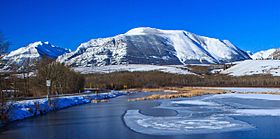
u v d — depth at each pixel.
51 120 28.66
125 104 45.41
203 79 143.38
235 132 22.70
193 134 22.19
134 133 22.62
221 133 22.42
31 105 32.34
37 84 54.56
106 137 21.31
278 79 128.62
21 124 26.30
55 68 57.56
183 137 21.25
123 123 26.98
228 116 30.97
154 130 23.73
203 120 28.33
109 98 60.69
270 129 23.66
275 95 61.56
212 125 25.64
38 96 47.44
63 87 61.38
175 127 24.91
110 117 30.77
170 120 28.52
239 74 173.75
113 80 121.81
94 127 25.06
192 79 142.62
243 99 52.94
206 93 71.12
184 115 32.09
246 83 122.12
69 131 23.42
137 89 103.50
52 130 23.81
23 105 31.34
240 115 31.59
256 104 43.50
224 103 45.81
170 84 128.75
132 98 60.25
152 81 130.25
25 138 21.05
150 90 96.75
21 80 50.38
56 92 56.34
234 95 63.94
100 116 31.48
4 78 30.77
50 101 37.22
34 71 55.88
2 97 26.00
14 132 23.05
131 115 32.25
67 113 33.91
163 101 50.62
